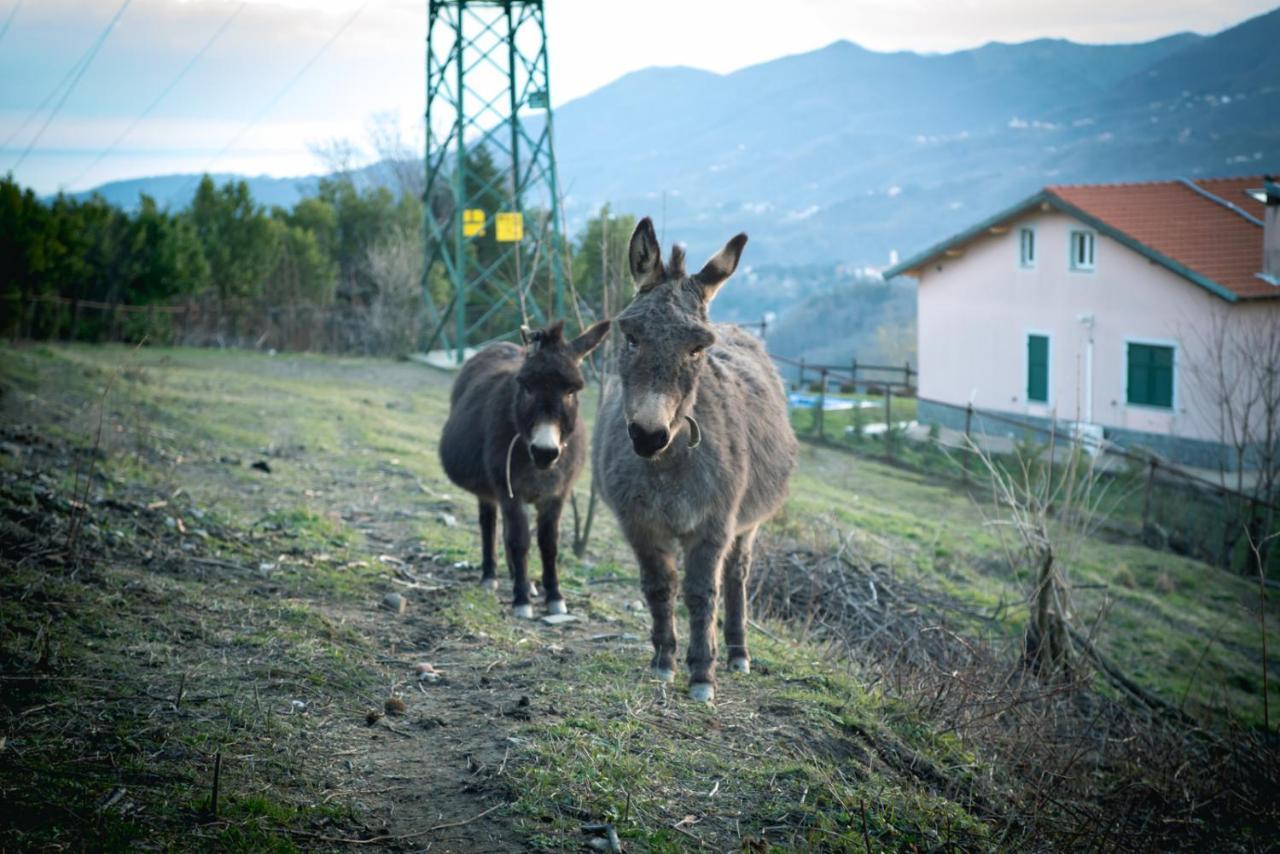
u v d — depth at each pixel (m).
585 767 4.20
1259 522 16.41
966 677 6.26
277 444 12.57
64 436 10.19
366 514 9.48
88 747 3.82
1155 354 23.28
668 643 5.39
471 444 7.32
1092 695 8.05
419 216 34.75
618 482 5.12
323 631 5.59
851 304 93.19
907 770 5.04
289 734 4.23
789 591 8.66
